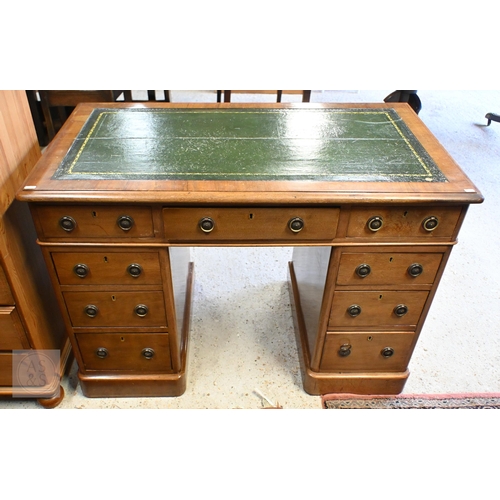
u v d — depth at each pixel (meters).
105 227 1.23
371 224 1.24
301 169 1.26
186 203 1.18
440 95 4.32
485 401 1.63
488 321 1.98
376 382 1.61
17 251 1.35
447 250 1.31
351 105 1.66
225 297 2.08
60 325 1.68
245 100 3.96
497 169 3.13
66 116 3.10
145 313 1.42
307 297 1.71
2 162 1.28
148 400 1.62
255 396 1.65
